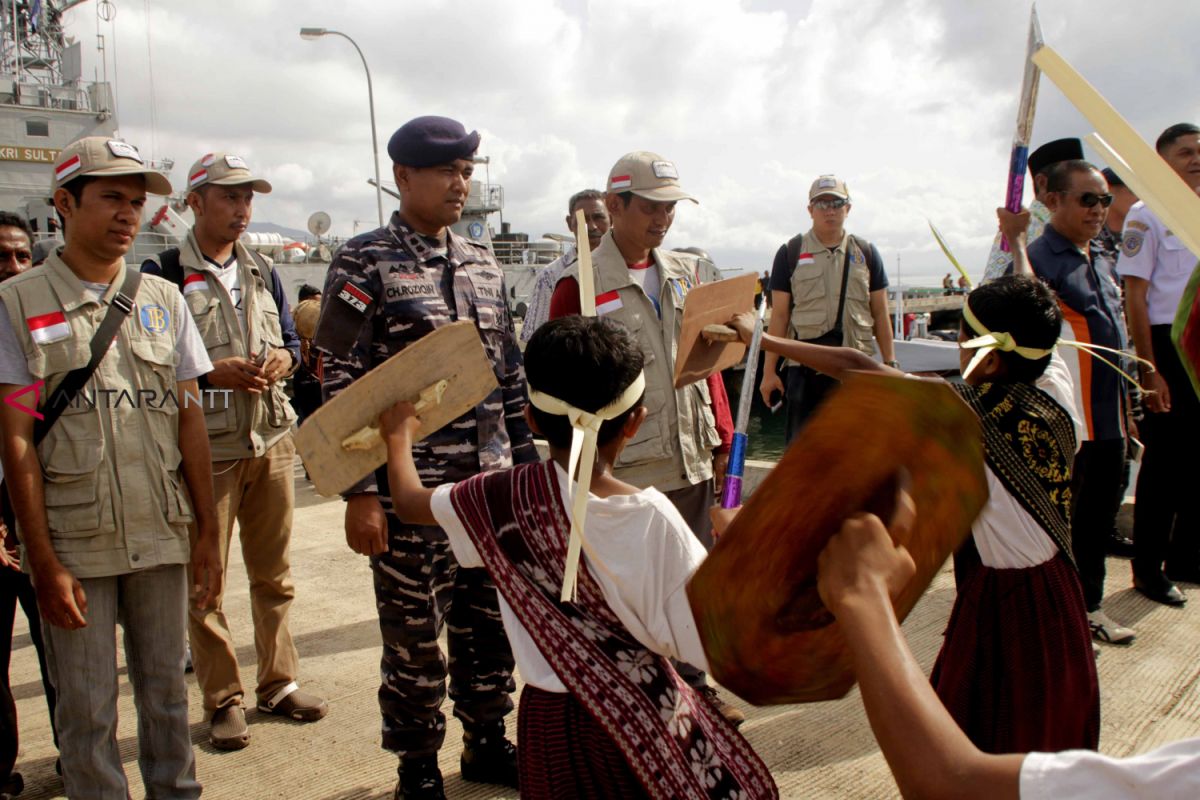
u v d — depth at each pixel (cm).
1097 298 394
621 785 161
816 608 118
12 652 448
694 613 129
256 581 366
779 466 112
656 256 336
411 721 277
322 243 2398
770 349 242
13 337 240
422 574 275
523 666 171
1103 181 386
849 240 525
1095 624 406
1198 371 91
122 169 249
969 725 234
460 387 202
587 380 161
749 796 163
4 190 2234
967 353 246
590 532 161
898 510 106
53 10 2359
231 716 337
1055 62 90
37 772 325
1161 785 77
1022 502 223
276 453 367
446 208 283
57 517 245
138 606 261
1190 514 475
